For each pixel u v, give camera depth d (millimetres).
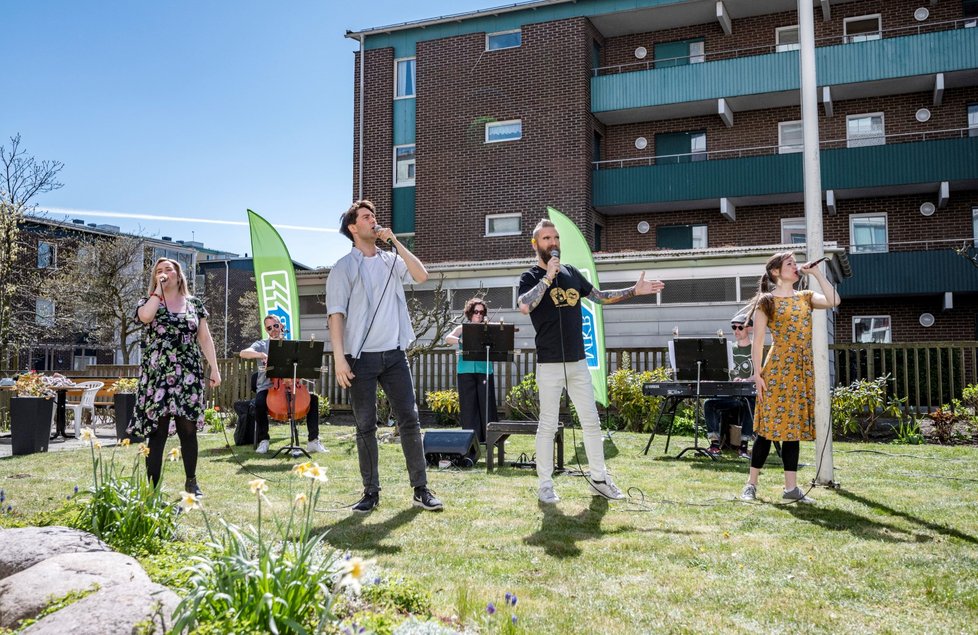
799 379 4785
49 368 36938
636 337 13398
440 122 20594
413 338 4762
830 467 5422
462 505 4660
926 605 2732
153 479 4578
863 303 19016
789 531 3928
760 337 4844
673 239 20297
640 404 10586
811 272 4891
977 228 18359
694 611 2666
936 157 17422
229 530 2340
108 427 12227
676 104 19219
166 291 4695
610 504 4703
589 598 2809
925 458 7234
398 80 21656
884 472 6180
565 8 19797
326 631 2020
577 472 6156
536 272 4879
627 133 20750
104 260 26484
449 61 20672
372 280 4621
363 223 4629
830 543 3652
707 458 7254
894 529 3963
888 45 17766
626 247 20500
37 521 3262
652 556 3420
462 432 6750
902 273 17656
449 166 20391
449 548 3564
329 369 13883
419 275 4754
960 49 17234
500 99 20047
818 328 5492
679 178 18984
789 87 18312
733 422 7824
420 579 3025
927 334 18500
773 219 19484
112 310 26625
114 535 3039
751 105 19547
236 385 12742
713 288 13156
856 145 19188
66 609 2033
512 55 20062
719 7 18969
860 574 3119
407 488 5316
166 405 4594
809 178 5500
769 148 19641
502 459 6547
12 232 20609
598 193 19562
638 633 2447
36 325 26578
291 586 2107
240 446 8312
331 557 2391
